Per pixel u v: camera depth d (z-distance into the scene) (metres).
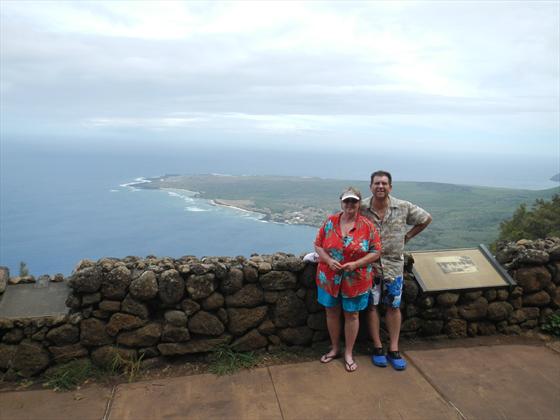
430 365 2.84
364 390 2.53
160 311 2.78
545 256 3.35
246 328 2.86
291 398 2.42
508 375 2.74
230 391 2.49
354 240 2.59
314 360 2.88
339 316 2.82
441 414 2.30
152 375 2.65
